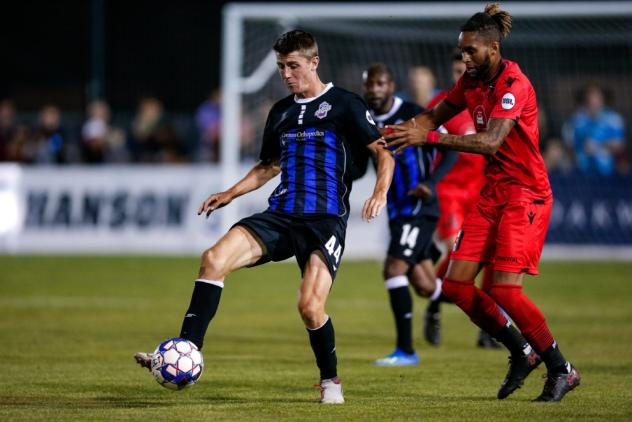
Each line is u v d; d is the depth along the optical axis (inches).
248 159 2615.7
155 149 2856.8
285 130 855.1
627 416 779.4
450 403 848.3
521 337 880.3
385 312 1676.9
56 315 1585.9
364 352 1241.4
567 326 1475.1
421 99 1523.1
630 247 2485.2
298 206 836.0
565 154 2598.4
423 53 2773.1
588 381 981.8
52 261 2436.0
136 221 2659.9
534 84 2770.7
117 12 3304.6
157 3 3326.8
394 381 995.9
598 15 2340.1
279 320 1556.3
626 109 2753.4
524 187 855.1
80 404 842.8
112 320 1529.3
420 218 1187.3
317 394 904.3
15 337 1333.7
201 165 2866.6
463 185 1380.4
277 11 2379.4
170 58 3329.2
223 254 812.6
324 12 2363.4
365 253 2556.6
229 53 2411.4
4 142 2913.4
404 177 1191.6
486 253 872.9
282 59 845.8
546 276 2158.0
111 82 3287.4
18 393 902.4
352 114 842.2
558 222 2517.2
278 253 838.5
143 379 989.2
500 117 832.3
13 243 2701.8
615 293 1899.6
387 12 2321.6
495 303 881.5
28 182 2709.2
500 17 874.8
